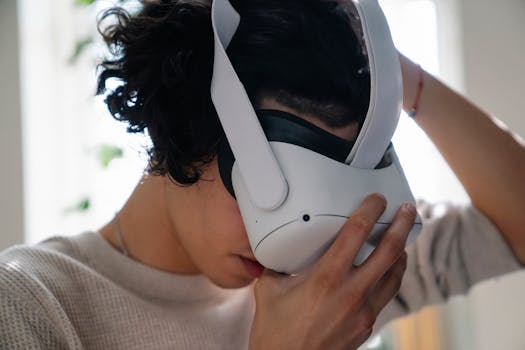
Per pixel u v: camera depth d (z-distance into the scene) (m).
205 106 0.68
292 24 0.67
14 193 1.55
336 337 0.64
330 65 0.65
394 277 0.71
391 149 0.70
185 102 0.68
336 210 0.61
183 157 0.68
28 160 1.58
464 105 0.96
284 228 0.61
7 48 1.57
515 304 1.74
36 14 1.64
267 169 0.62
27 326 0.68
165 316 0.80
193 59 0.69
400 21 1.82
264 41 0.67
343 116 0.64
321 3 0.71
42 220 1.64
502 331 1.75
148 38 0.72
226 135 0.64
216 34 0.64
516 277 1.74
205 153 0.68
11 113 1.56
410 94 0.93
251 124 0.63
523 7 1.79
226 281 0.74
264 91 0.65
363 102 0.66
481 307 1.75
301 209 0.61
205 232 0.71
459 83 1.80
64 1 1.67
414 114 0.94
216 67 0.65
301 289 0.65
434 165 1.77
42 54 1.67
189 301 0.84
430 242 0.98
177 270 0.83
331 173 0.62
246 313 0.88
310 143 0.63
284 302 0.65
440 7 1.81
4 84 1.56
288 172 0.62
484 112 0.97
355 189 0.62
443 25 1.82
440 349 1.72
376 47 0.61
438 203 1.04
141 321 0.78
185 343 0.80
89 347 0.75
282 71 0.64
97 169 1.70
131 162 1.70
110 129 1.70
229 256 0.71
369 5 0.63
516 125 1.79
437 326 1.72
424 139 1.76
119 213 0.84
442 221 0.99
